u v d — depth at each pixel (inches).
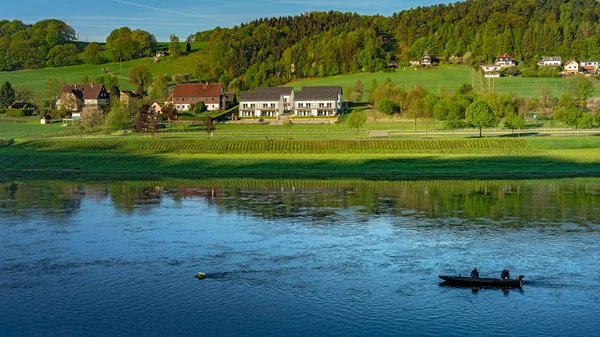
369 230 3567.9
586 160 6314.0
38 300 2429.9
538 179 5679.1
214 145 7150.6
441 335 2106.3
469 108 7554.1
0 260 2955.2
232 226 3686.0
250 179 5807.1
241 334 2121.1
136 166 6540.4
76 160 6771.7
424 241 3302.2
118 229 3614.7
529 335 2102.6
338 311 2304.4
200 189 5172.2
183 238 3385.8
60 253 3083.2
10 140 7691.9
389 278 2667.3
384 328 2160.4
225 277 2687.0
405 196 4751.5
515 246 3189.0
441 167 6210.6
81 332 2139.5
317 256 3006.9
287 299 2423.7
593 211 4099.4
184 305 2373.3
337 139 7224.4
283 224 3737.7
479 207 4266.7
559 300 2410.2
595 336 2090.3
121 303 2397.9
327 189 5137.8
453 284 2578.7
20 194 4913.9
